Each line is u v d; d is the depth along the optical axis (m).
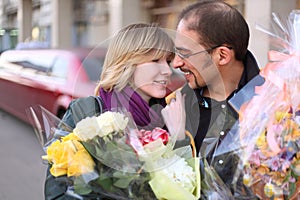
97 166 1.34
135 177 1.35
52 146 1.38
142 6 10.62
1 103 8.54
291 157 1.50
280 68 1.60
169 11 9.26
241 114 1.56
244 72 1.75
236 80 1.74
